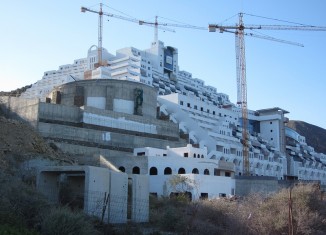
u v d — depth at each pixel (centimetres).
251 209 4375
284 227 4000
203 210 4362
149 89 10444
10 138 5788
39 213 3069
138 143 9144
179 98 12744
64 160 6031
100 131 8488
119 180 4228
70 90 9894
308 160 17362
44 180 4228
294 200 4412
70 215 2970
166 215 4181
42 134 7631
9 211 2916
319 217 4238
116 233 3366
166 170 7806
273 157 14325
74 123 8438
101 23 18875
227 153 11938
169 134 10219
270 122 16862
